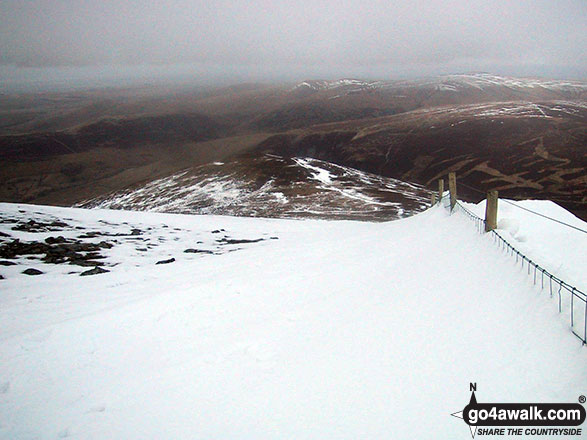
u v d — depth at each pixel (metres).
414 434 3.36
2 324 7.45
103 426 4.16
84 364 5.67
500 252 6.80
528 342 4.19
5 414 4.59
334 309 6.40
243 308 7.25
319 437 3.50
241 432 3.73
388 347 4.75
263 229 24.69
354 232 18.00
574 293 4.43
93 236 18.91
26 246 15.70
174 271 12.02
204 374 4.88
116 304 8.38
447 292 5.94
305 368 4.64
